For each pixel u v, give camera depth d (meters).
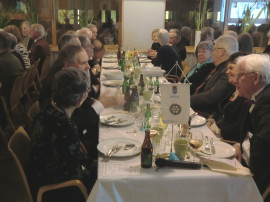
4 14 6.14
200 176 1.46
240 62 1.90
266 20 6.52
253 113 1.81
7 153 3.20
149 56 5.83
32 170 1.61
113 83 3.39
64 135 1.57
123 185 1.43
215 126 2.47
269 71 1.80
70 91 1.58
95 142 2.58
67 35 3.21
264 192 1.60
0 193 2.57
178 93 1.59
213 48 3.11
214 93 2.74
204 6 6.30
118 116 2.26
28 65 4.87
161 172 1.48
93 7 6.50
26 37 5.88
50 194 1.66
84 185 1.69
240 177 1.47
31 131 1.63
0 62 3.46
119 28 6.55
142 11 6.48
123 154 1.63
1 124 3.37
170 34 5.61
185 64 4.79
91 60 4.86
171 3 6.46
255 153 1.64
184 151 1.61
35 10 6.33
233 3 6.46
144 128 2.01
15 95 3.30
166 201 1.47
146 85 3.26
